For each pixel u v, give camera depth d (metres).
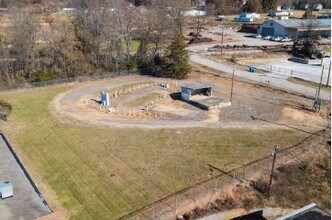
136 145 31.20
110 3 69.06
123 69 55.12
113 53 57.06
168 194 24.17
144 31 59.25
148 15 63.59
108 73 53.31
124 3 77.25
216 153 29.69
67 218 22.05
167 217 21.95
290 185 25.38
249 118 37.06
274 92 45.81
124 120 36.75
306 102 41.94
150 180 25.84
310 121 36.22
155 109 39.91
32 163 28.64
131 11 63.84
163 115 37.97
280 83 49.97
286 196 24.23
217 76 53.69
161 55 57.66
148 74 55.06
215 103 40.47
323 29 88.44
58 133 34.00
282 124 35.47
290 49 75.75
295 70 58.78
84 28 57.06
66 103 42.22
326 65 62.44
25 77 49.72
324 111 38.97
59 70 51.28
